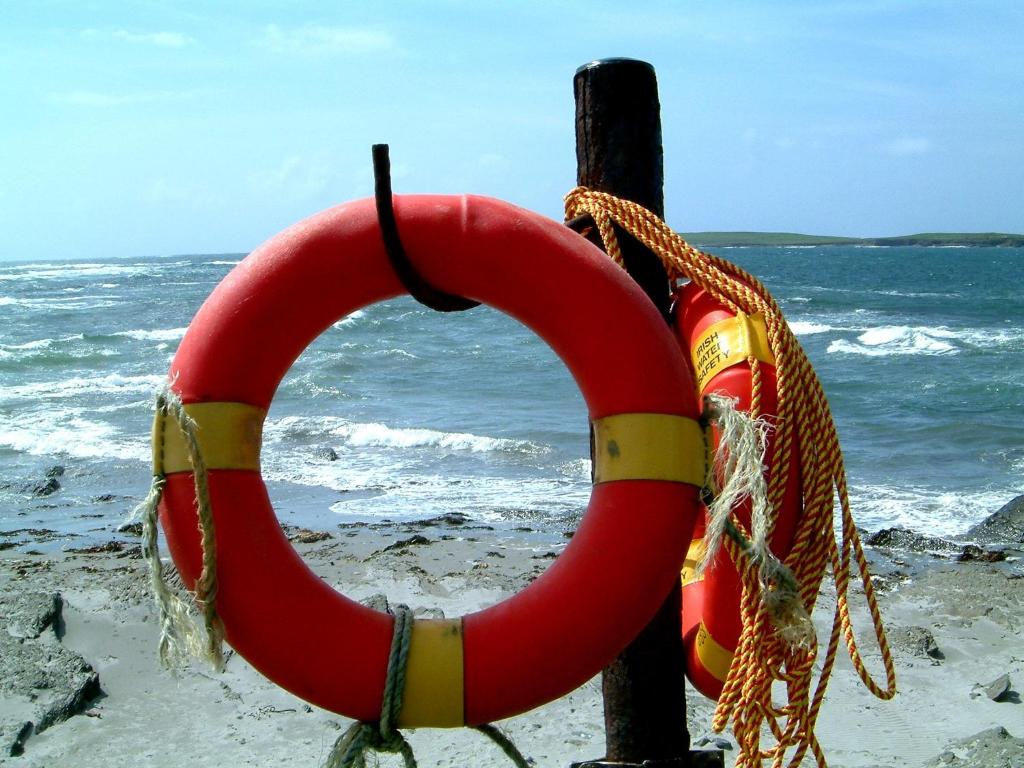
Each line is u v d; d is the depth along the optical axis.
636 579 2.35
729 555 2.58
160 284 63.81
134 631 6.21
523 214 2.43
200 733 5.18
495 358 23.98
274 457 13.14
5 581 7.04
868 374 20.94
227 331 2.35
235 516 2.31
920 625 7.00
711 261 2.85
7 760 4.88
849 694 5.91
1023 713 5.67
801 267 87.25
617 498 2.38
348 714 2.34
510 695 2.32
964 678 6.17
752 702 2.50
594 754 5.01
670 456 2.38
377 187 2.30
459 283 2.40
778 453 2.57
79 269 105.75
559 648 2.33
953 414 16.36
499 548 8.51
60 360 23.72
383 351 24.83
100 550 8.30
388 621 2.37
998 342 26.22
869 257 121.62
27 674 5.56
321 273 2.37
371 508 10.41
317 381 20.20
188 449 2.27
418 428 15.44
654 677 2.98
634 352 2.39
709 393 2.60
